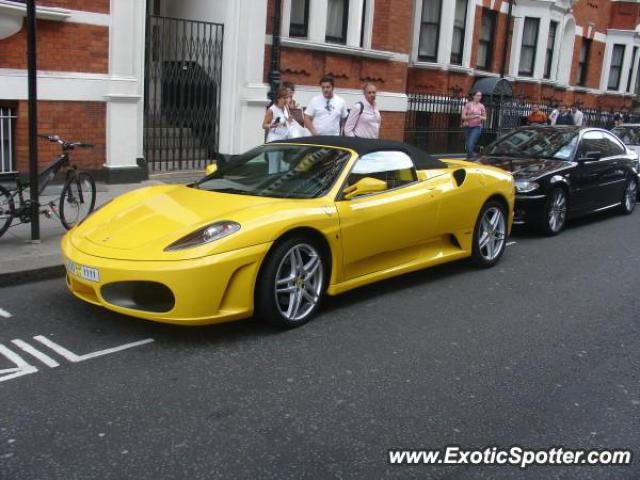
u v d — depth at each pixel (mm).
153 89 11523
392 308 5707
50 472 3080
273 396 3945
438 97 17359
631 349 4984
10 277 5848
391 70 14703
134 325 5004
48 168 7074
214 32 11773
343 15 13883
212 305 4516
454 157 17469
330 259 5266
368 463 3268
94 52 9758
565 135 10039
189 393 3941
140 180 10445
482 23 19797
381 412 3803
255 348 4668
